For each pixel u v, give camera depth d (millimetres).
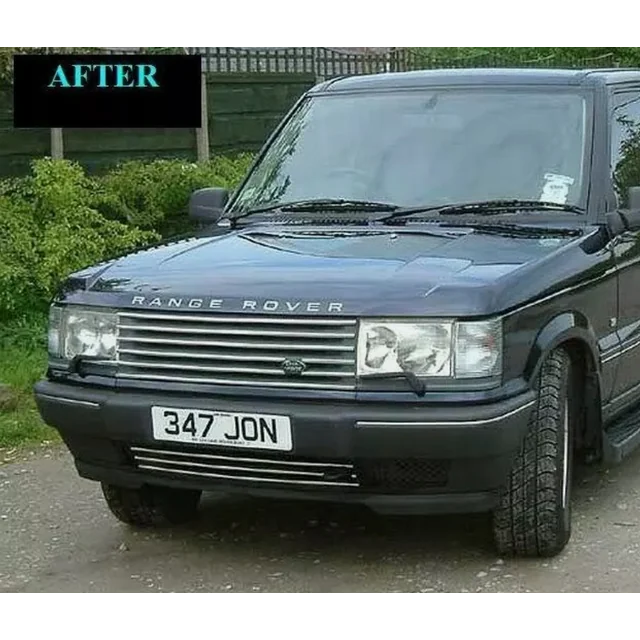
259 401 4820
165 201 10750
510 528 5172
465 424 4652
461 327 4699
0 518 6102
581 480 6504
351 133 6379
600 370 5602
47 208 9883
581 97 6215
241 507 6176
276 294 4855
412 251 5234
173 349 4988
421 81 6508
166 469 5105
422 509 4848
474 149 6090
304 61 13289
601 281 5641
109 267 5422
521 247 5352
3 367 8539
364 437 4684
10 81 10281
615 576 5129
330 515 6004
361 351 4723
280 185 6340
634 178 6316
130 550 5605
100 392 5113
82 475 5383
